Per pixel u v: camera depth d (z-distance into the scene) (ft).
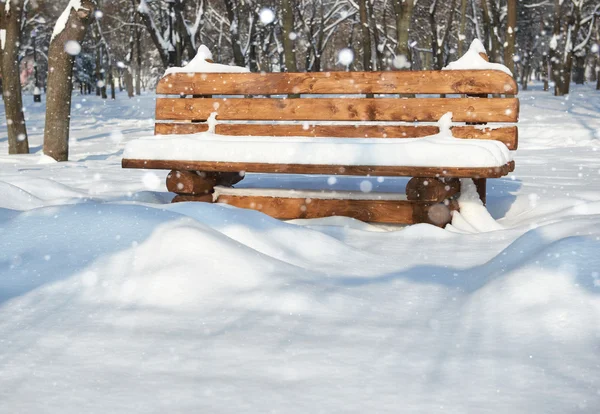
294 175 29.53
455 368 7.97
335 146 19.60
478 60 20.36
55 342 8.88
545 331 9.05
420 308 10.68
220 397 7.09
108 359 8.27
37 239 12.82
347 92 21.53
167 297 10.65
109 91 299.99
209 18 135.44
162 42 82.12
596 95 133.18
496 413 6.68
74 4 46.98
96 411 6.74
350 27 154.30
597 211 19.48
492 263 12.72
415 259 14.74
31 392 7.25
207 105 22.99
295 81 22.11
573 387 7.32
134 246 12.17
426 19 146.92
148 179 32.19
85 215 13.60
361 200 20.40
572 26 144.97
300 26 142.31
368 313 10.30
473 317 9.96
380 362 8.18
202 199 21.84
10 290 11.07
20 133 53.98
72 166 42.16
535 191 25.93
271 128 22.33
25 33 159.02
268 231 14.62
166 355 8.39
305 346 8.73
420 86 20.76
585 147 57.00
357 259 14.42
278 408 6.80
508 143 20.11
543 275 10.46
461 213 19.94
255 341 8.91
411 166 18.72
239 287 11.00
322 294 11.02
